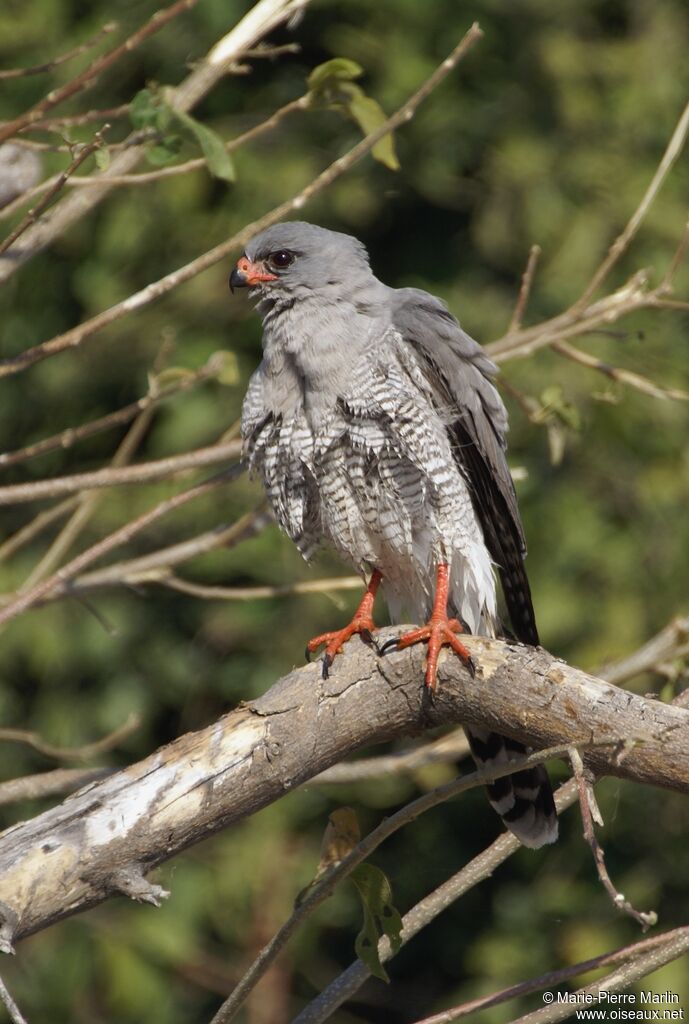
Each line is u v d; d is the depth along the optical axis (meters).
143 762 5.02
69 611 12.05
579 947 11.56
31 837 4.81
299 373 6.77
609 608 11.91
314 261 6.80
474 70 12.56
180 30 12.10
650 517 12.19
